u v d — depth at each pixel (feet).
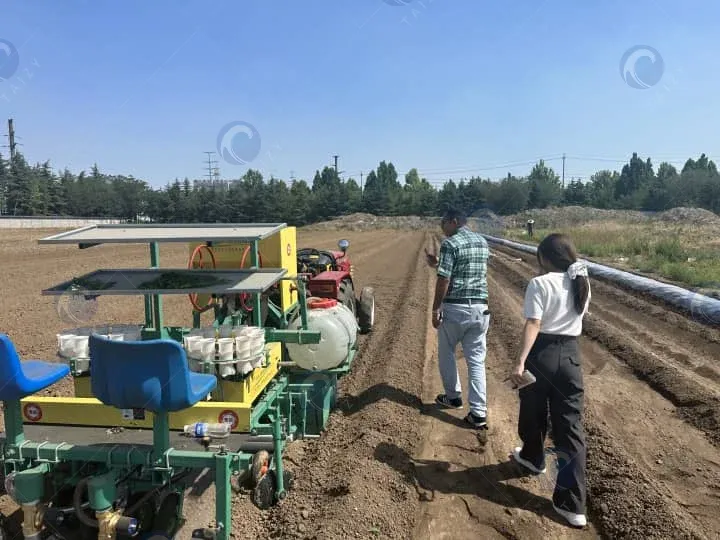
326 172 288.71
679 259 60.85
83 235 14.19
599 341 28.12
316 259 27.25
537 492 13.84
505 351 27.04
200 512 12.96
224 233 13.91
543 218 175.01
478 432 17.30
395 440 16.38
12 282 49.37
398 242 120.88
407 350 26.17
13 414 10.84
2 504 13.19
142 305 37.76
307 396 17.07
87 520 10.11
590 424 17.47
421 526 12.36
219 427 10.76
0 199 204.74
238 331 13.53
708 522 12.25
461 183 221.05
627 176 227.20
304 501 13.38
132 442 11.37
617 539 11.94
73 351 13.48
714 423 17.30
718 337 27.40
